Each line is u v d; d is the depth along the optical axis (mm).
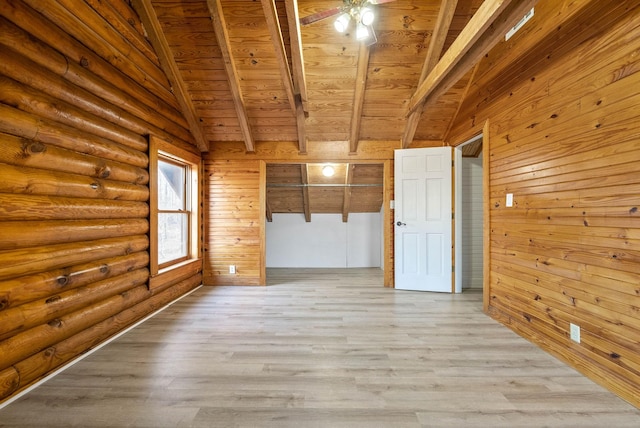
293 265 6180
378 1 2369
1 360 1616
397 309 3318
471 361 2154
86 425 1513
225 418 1565
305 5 2881
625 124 1675
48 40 1909
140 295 2914
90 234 2252
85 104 2221
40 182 1847
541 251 2346
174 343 2441
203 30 2990
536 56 2377
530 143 2453
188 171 4223
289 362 2143
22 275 1748
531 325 2471
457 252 3998
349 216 6141
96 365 2084
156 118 3150
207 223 4391
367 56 3145
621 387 1707
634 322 1637
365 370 2035
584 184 1945
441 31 2898
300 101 3613
